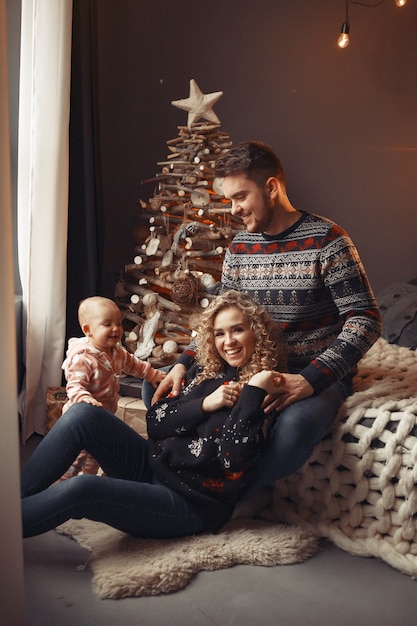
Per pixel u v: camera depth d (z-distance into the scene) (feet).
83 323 8.48
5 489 5.03
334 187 13.93
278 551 6.84
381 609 6.09
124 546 6.85
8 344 4.99
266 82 13.67
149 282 11.56
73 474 8.36
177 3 13.38
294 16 13.50
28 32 9.62
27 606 5.96
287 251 7.79
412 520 6.87
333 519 7.34
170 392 8.00
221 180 10.68
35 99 9.62
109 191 13.62
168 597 6.20
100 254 11.91
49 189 9.84
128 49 13.39
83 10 10.84
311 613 6.00
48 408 9.73
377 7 13.44
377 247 14.05
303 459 7.11
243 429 6.72
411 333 10.84
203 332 7.40
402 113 13.66
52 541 7.20
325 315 7.86
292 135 13.82
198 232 10.94
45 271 10.03
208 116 11.12
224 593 6.28
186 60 13.53
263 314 7.41
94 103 11.63
